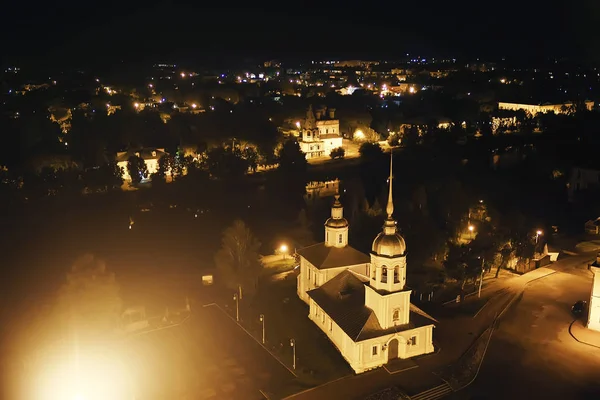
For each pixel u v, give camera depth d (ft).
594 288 265.95
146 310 296.71
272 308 300.61
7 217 437.99
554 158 585.63
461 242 380.99
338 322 246.88
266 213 467.11
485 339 260.01
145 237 403.95
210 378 234.79
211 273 345.10
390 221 236.63
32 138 630.33
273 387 226.99
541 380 229.25
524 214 440.45
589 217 455.22
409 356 244.01
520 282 325.83
